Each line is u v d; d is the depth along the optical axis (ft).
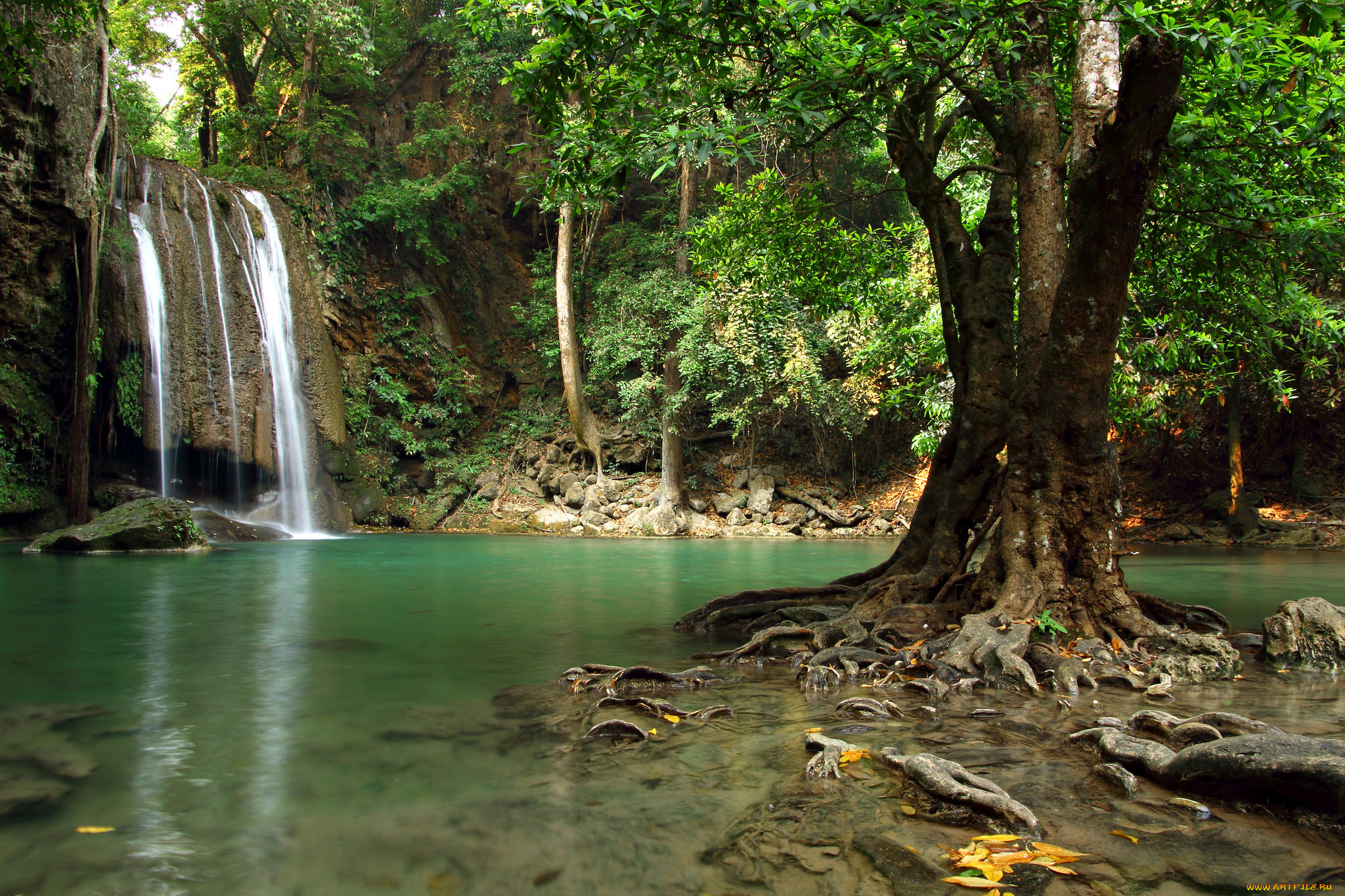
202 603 24.49
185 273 61.62
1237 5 14.39
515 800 8.28
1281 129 18.20
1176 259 24.79
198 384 61.62
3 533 49.67
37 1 31.81
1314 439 61.21
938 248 21.15
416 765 9.43
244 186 71.31
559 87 16.47
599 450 76.48
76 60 49.98
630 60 16.10
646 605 24.49
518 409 86.79
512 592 27.50
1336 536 51.37
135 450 59.16
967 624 15.66
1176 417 51.78
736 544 57.16
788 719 11.62
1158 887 6.29
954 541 19.26
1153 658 14.97
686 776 9.02
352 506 71.00
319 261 75.36
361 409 74.59
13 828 7.54
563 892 6.27
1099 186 14.44
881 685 13.88
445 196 84.79
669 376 72.79
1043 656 14.67
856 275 29.09
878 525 67.97
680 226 72.69
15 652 16.65
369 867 6.72
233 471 64.39
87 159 51.21
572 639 18.45
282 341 69.51
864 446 76.38
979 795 7.80
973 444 19.42
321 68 83.41
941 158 36.58
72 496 52.26
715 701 12.85
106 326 55.52
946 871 6.57
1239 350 31.12
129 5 78.38
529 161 92.27
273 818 7.80
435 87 91.04
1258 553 45.88
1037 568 16.35
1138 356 28.30
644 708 12.12
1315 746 7.75
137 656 16.28
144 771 9.19
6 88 46.37
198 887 6.32
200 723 11.25
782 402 65.98
